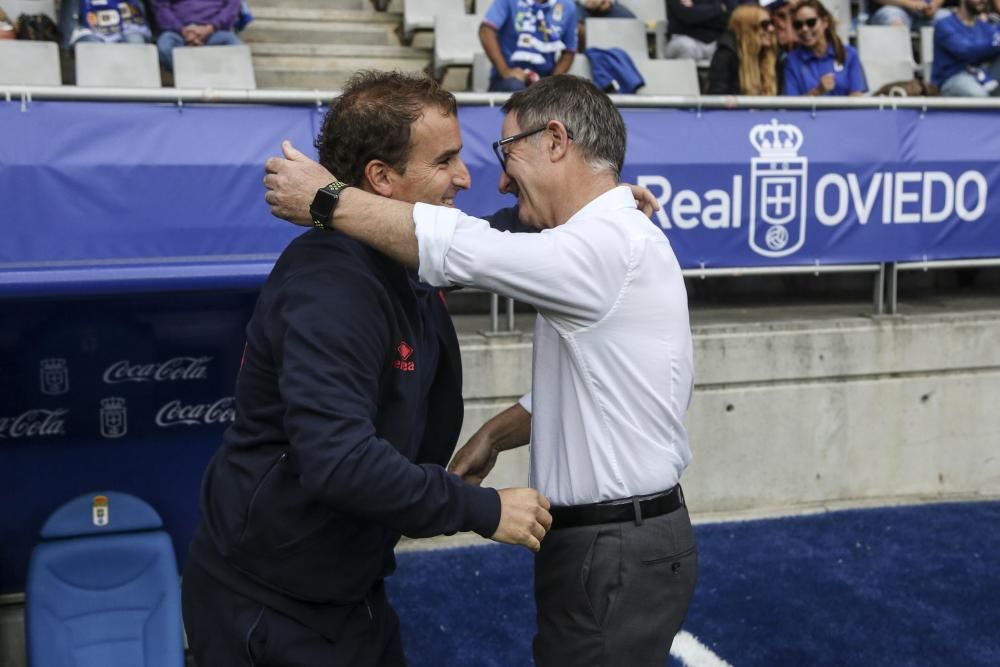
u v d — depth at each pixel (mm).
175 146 3750
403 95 1651
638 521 1799
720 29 6297
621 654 1802
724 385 4535
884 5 7195
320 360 1512
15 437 2773
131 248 3727
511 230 2143
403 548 4137
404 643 3305
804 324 4613
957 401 4824
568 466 1822
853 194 4496
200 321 2863
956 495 4879
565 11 5621
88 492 2805
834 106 4453
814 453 4672
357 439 1491
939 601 3660
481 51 6500
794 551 4129
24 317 2736
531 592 3725
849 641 3340
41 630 2609
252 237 3850
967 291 5988
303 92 3846
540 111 1800
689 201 4320
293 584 1682
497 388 4238
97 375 2812
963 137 4598
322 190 1589
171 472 2900
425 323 1816
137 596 2703
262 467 1649
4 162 3574
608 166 1820
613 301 1729
